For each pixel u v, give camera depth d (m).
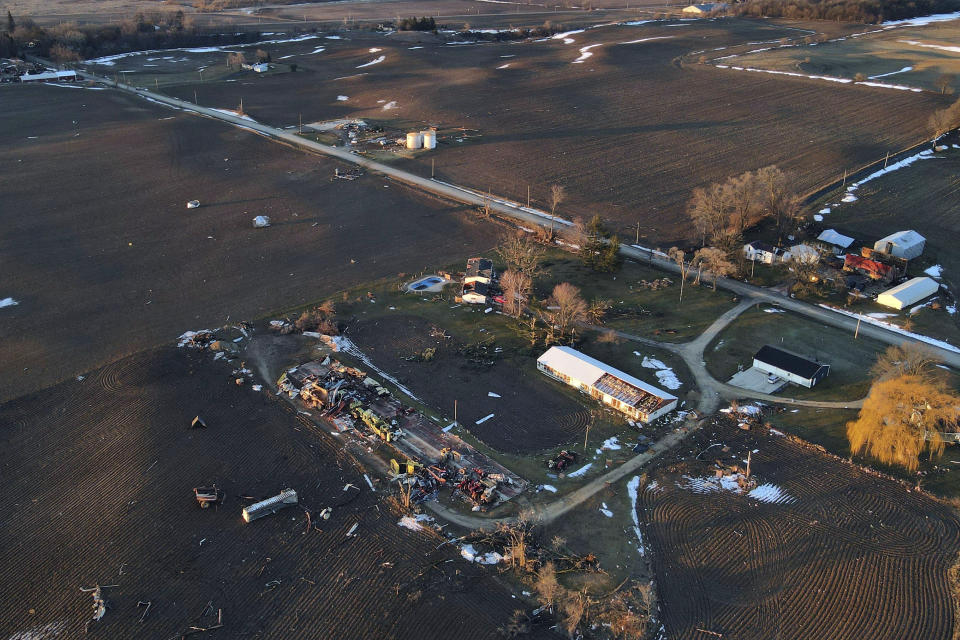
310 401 77.12
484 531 61.03
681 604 55.06
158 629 52.78
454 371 83.19
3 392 78.81
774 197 115.31
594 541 60.34
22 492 65.25
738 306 96.56
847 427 72.12
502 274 105.25
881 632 52.50
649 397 75.62
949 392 75.31
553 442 71.75
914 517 62.59
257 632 52.62
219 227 121.44
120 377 80.81
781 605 54.88
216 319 93.75
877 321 92.31
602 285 102.31
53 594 55.56
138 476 66.94
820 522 62.41
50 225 121.69
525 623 52.78
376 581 56.62
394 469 67.69
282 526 61.84
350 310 96.12
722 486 66.50
